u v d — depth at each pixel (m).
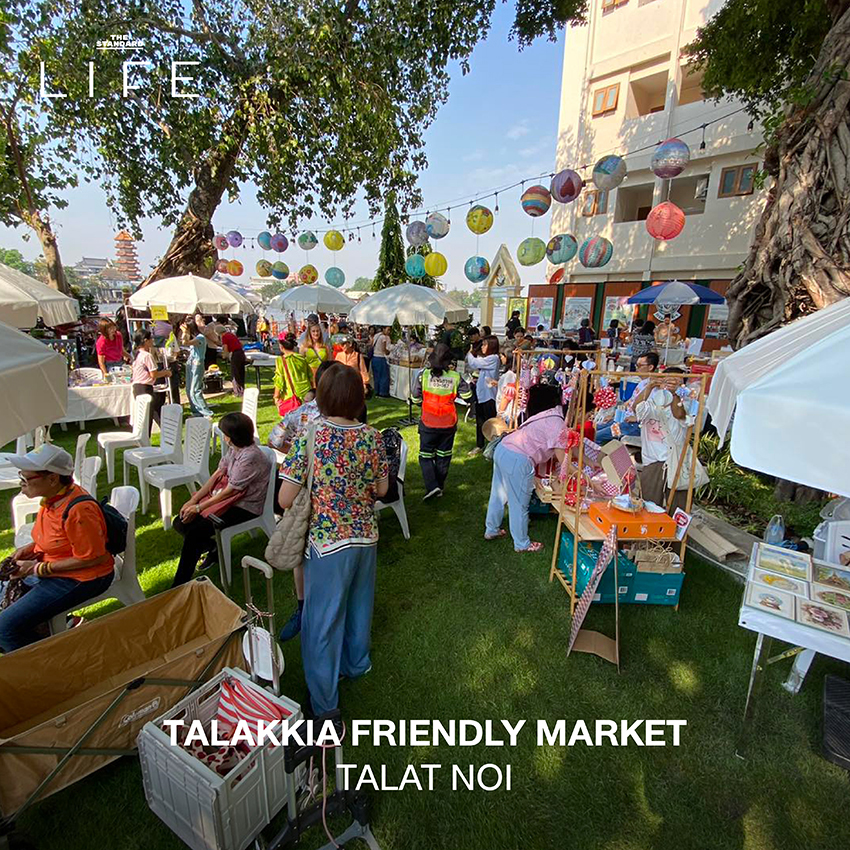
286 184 11.22
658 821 1.95
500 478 3.96
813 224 5.07
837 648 2.03
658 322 14.10
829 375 1.39
